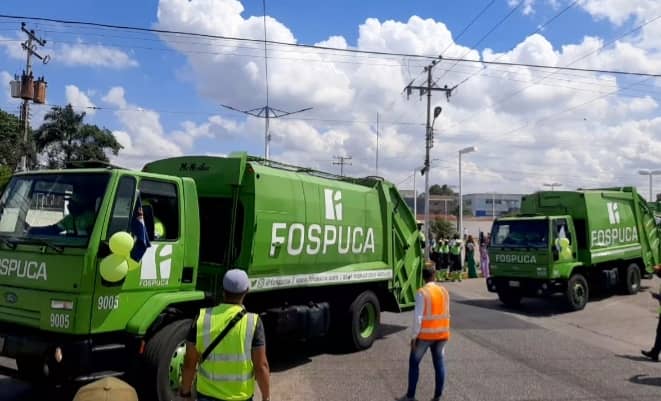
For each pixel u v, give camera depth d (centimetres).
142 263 586
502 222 1609
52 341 538
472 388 738
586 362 903
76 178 576
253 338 384
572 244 1541
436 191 12275
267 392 386
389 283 1061
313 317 858
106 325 547
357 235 975
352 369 833
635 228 1841
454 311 1502
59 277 539
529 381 778
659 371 848
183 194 646
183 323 605
